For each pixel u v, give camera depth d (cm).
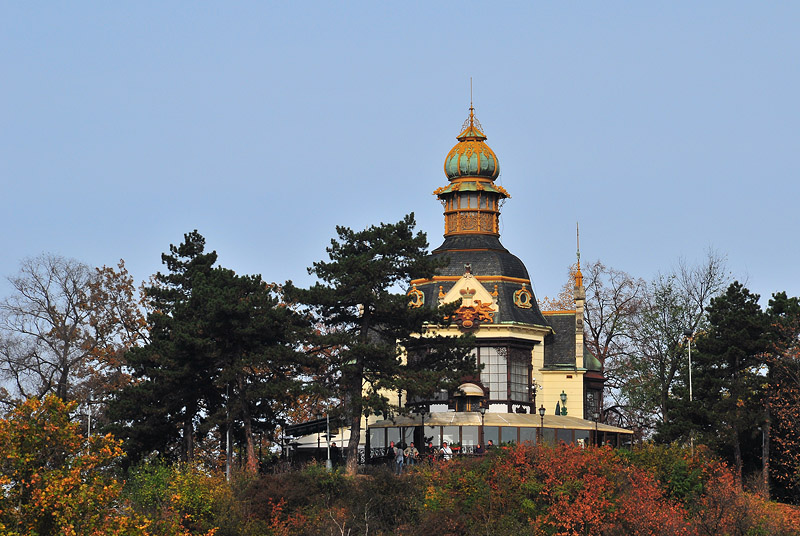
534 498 11281
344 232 13012
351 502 11444
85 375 14675
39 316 15050
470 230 15625
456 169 15688
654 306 16488
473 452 12525
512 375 14438
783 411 12606
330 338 12344
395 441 13662
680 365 15825
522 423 13312
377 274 12525
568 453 11638
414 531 11019
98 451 8606
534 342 14725
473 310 14438
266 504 11400
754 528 11125
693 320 16200
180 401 13062
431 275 12781
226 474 12300
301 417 15562
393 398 14338
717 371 13450
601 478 11225
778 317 13288
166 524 9081
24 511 7844
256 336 12700
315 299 12525
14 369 14812
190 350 12569
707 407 13338
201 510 11294
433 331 13125
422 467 11925
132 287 15300
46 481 7919
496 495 11256
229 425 12500
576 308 15088
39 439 8069
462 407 14162
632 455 12381
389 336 12888
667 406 14438
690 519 11331
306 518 11188
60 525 7831
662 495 11838
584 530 10881
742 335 13275
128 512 10569
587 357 15350
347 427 12938
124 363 14500
